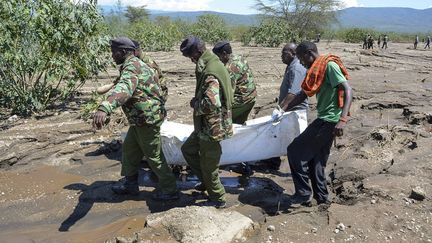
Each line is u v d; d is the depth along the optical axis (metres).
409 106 9.34
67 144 6.75
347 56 23.92
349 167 5.72
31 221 4.62
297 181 4.66
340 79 4.29
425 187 5.00
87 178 5.63
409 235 4.09
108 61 9.53
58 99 9.70
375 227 4.21
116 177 5.65
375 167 5.71
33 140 6.83
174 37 31.62
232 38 45.59
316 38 50.16
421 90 11.72
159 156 4.78
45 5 8.27
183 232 3.92
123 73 4.32
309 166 4.72
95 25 8.97
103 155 6.34
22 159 6.20
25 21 8.24
